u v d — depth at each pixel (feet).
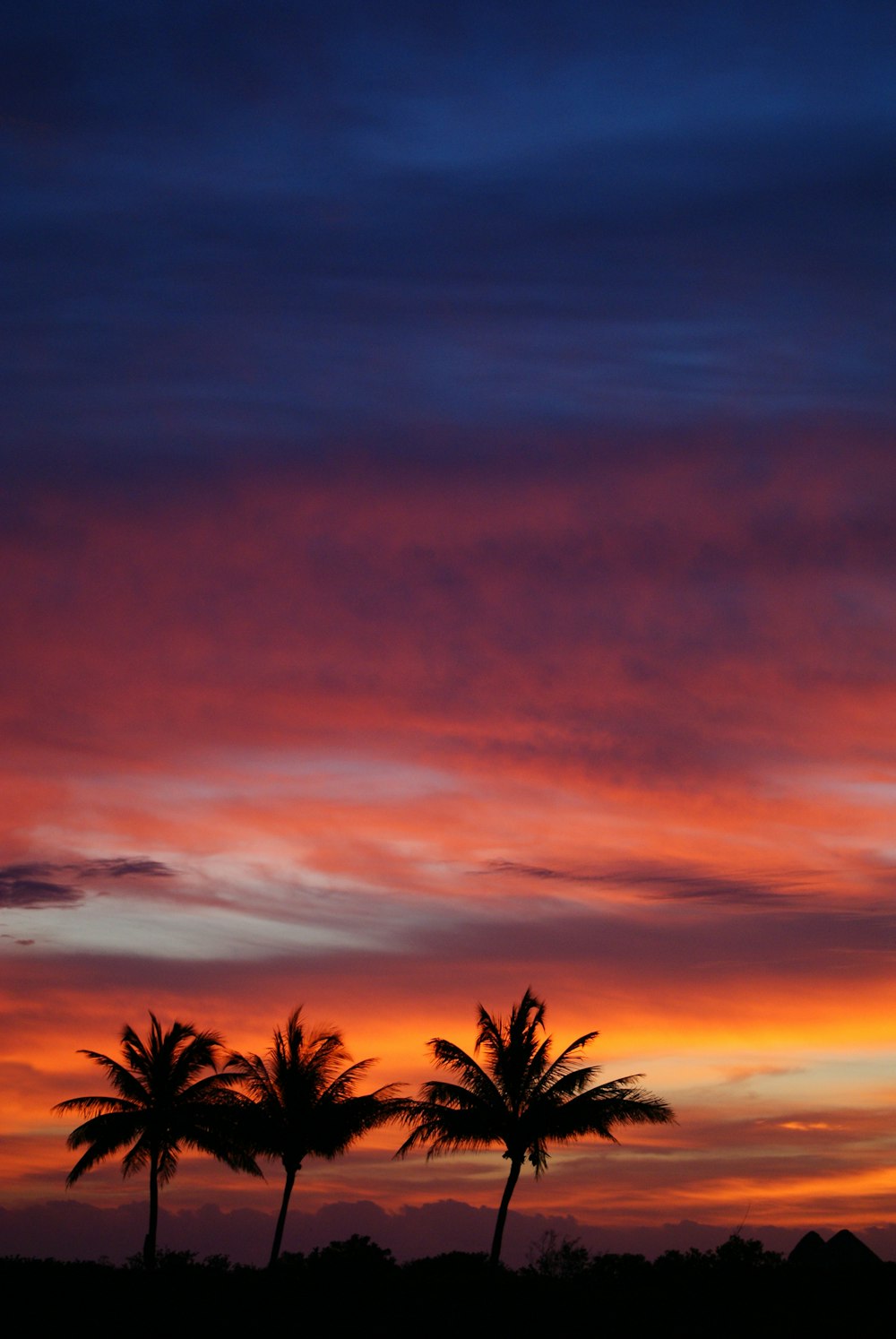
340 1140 200.23
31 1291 184.24
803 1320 166.40
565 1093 183.21
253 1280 193.16
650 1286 183.83
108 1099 211.82
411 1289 186.50
